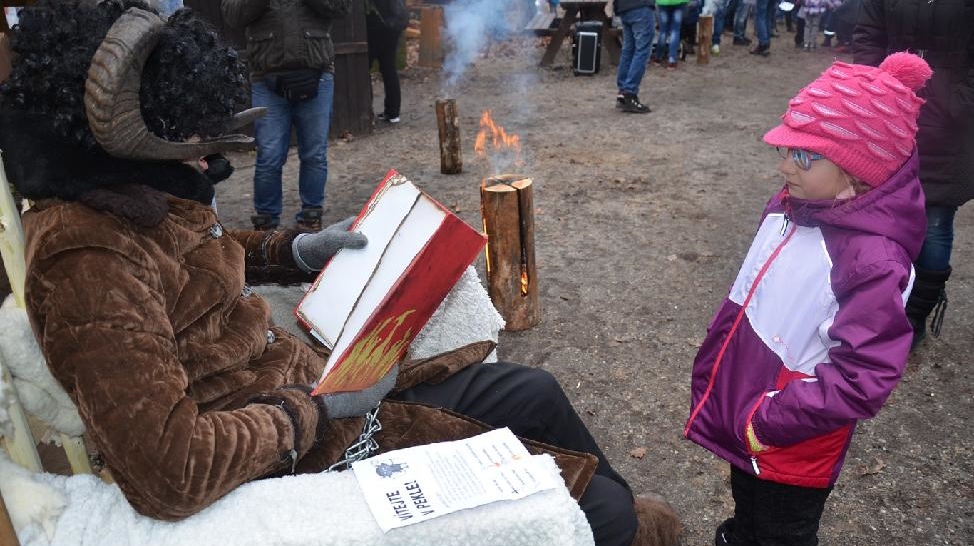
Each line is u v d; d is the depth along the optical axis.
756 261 1.92
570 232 5.27
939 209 3.18
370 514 1.43
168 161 1.53
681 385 3.38
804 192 1.75
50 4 1.38
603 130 8.05
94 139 1.37
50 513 1.41
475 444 1.66
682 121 8.33
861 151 1.65
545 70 11.85
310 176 5.11
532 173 6.64
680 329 3.88
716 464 2.85
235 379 1.65
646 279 4.48
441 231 1.48
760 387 1.86
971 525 2.48
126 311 1.33
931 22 2.89
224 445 1.38
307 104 4.90
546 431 2.04
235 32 7.22
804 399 1.68
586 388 3.38
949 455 2.82
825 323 1.72
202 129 1.51
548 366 3.56
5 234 1.54
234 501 1.45
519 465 1.58
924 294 3.36
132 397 1.31
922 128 3.02
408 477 1.53
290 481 1.50
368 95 8.05
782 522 1.96
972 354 3.49
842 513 2.55
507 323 3.89
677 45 11.38
